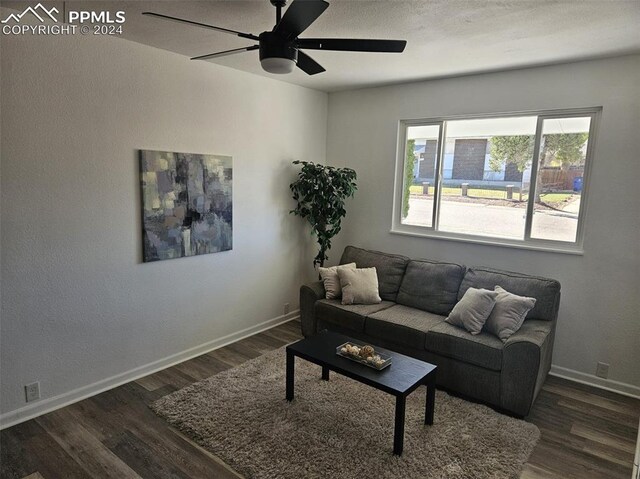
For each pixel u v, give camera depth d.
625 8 2.22
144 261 3.24
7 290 2.54
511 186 3.77
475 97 3.79
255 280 4.26
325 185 4.37
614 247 3.21
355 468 2.28
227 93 3.70
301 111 4.52
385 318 3.52
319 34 2.69
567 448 2.54
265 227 4.29
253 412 2.79
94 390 3.04
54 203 2.68
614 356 3.27
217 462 2.34
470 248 3.94
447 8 2.26
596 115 3.27
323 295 4.08
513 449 2.48
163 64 3.18
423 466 2.31
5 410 2.60
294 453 2.39
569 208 3.47
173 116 3.29
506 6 2.23
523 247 3.62
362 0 2.17
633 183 3.09
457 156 4.05
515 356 2.81
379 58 3.26
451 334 3.13
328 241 4.61
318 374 3.36
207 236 3.67
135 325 3.25
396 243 4.46
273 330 4.43
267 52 2.10
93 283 2.95
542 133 3.54
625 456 2.47
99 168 2.88
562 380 3.45
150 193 3.19
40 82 2.54
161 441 2.51
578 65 3.25
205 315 3.80
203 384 3.17
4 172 2.44
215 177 3.66
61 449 2.42
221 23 2.59
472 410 2.89
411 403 2.96
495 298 3.19
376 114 4.46
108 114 2.89
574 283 3.40
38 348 2.71
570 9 2.25
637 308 3.15
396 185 4.43
